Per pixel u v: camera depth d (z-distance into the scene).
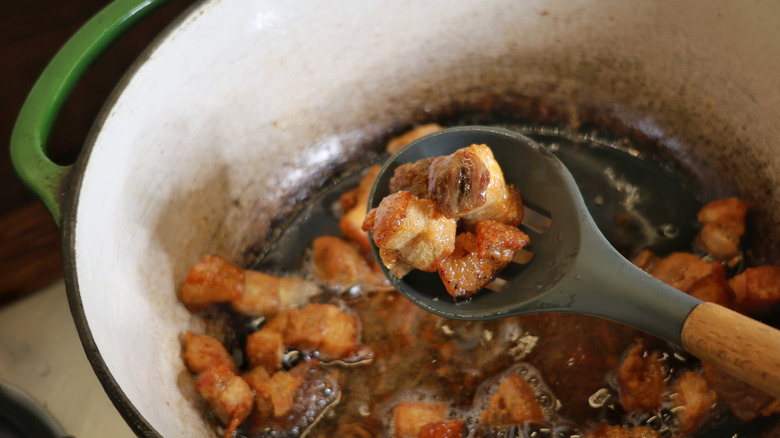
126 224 0.58
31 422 0.63
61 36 0.74
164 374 0.57
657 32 0.62
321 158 0.69
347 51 0.65
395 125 0.70
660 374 0.58
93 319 0.52
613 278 0.52
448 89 0.69
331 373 0.61
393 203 0.53
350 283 0.64
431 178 0.54
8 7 0.73
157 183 0.60
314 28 0.63
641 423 0.57
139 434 0.49
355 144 0.69
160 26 0.77
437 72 0.68
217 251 0.64
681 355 0.59
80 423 0.63
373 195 0.58
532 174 0.57
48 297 0.68
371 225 0.54
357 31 0.64
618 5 0.62
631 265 0.52
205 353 0.59
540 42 0.66
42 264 0.70
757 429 0.56
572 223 0.54
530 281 0.55
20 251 0.70
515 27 0.65
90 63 0.57
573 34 0.65
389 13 0.64
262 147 0.66
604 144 0.67
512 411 0.58
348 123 0.69
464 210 0.53
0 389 0.64
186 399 0.58
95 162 0.55
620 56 0.64
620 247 0.63
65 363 0.65
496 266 0.55
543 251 0.55
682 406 0.57
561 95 0.68
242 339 0.63
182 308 0.61
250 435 0.59
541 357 0.60
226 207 0.65
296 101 0.66
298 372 0.61
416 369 0.61
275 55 0.63
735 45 0.60
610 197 0.65
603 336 0.60
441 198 0.53
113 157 0.56
